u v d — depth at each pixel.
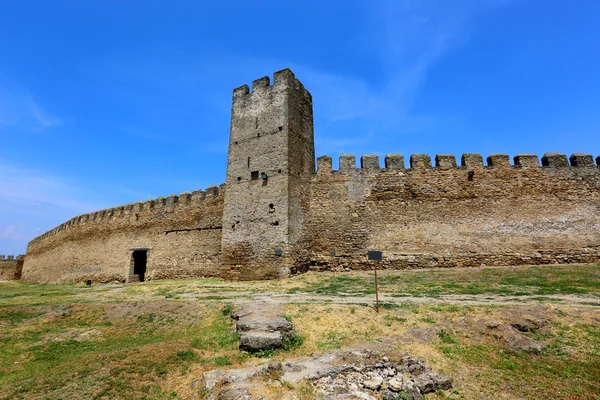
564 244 18.11
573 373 7.24
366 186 20.50
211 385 6.70
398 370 7.37
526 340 8.49
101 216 31.12
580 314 9.40
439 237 19.02
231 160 21.16
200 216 23.89
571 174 19.38
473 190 19.55
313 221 20.39
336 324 9.88
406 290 13.59
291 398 6.00
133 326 11.62
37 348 10.01
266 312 10.67
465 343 8.66
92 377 7.32
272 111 20.48
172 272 24.17
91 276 29.84
